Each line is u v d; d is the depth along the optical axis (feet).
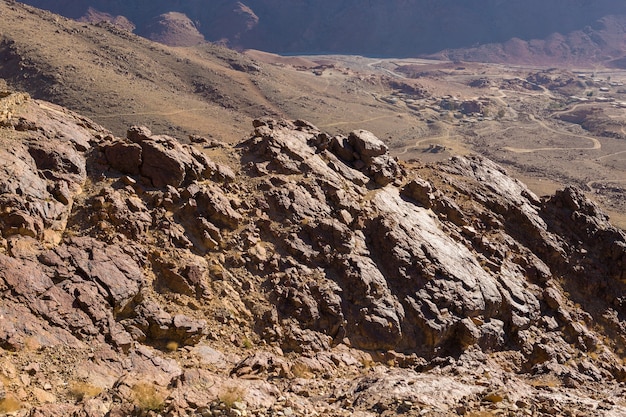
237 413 56.29
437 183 162.61
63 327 71.72
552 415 62.90
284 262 108.27
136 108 613.11
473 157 184.55
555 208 167.84
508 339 124.57
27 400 59.21
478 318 119.03
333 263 112.27
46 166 101.19
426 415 60.95
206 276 98.78
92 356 70.18
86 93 618.44
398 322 108.68
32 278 74.74
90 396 62.39
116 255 86.17
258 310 98.32
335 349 99.86
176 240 101.40
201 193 110.52
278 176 126.21
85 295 76.54
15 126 106.32
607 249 157.99
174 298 91.91
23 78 640.17
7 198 87.20
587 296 150.82
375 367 97.60
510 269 141.69
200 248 103.60
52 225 90.84
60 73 639.35
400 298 114.21
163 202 105.91
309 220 117.08
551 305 137.28
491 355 117.19
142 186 108.58
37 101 122.83
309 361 89.71
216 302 95.45
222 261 103.55
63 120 116.47
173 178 110.01
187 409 56.59
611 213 485.97
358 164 143.54
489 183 170.91
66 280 77.92
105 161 109.60
